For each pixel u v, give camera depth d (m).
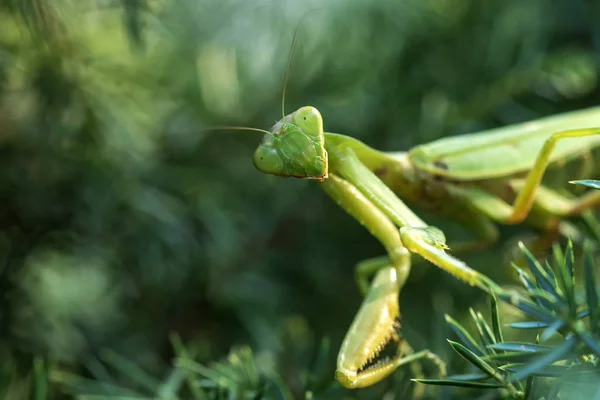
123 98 0.18
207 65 0.19
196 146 0.19
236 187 0.19
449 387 0.14
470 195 0.17
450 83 0.19
